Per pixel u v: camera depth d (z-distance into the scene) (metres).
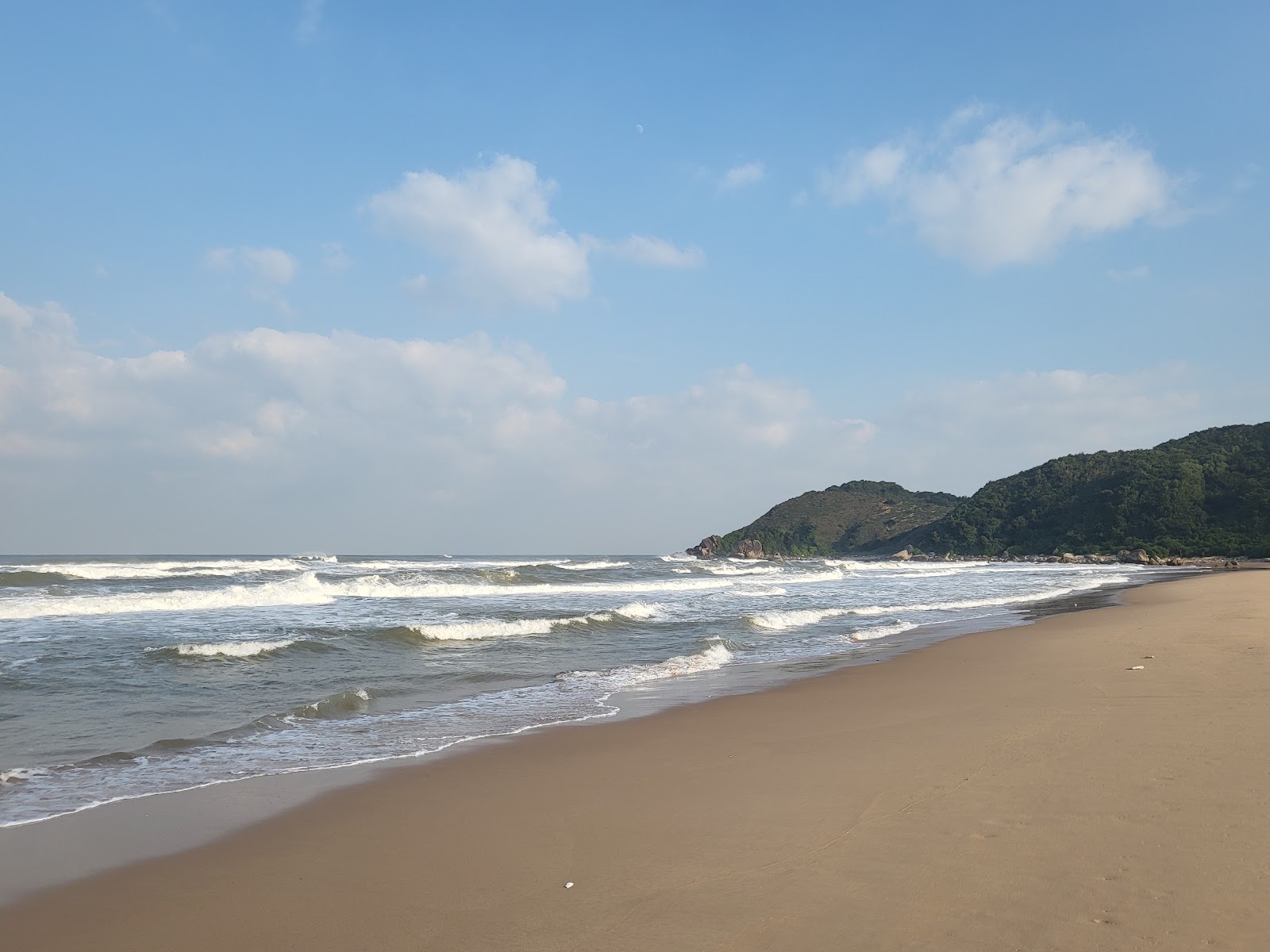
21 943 4.29
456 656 16.23
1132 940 3.62
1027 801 5.73
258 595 27.95
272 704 11.34
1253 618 19.11
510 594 35.44
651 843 5.53
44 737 9.38
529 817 6.29
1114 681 10.81
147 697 11.79
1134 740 7.28
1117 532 110.44
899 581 52.59
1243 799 5.45
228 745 8.96
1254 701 8.84
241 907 4.72
